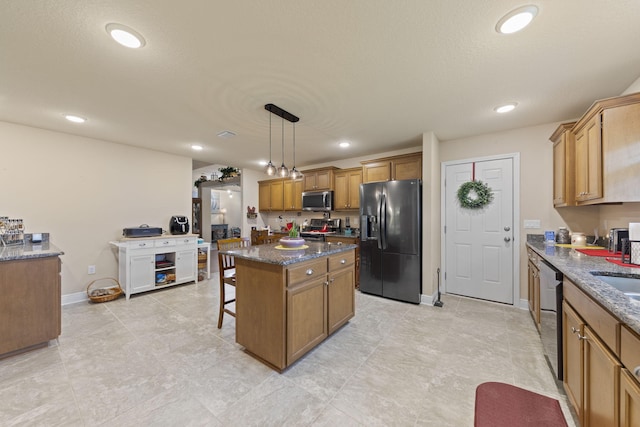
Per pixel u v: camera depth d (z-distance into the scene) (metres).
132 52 1.72
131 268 3.65
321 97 2.39
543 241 3.12
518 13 1.38
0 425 1.47
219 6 1.34
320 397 1.72
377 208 3.75
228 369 2.02
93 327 2.74
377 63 1.86
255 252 2.38
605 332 1.15
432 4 1.33
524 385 1.82
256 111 2.69
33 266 2.28
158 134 3.46
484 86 2.19
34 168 3.24
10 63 1.83
